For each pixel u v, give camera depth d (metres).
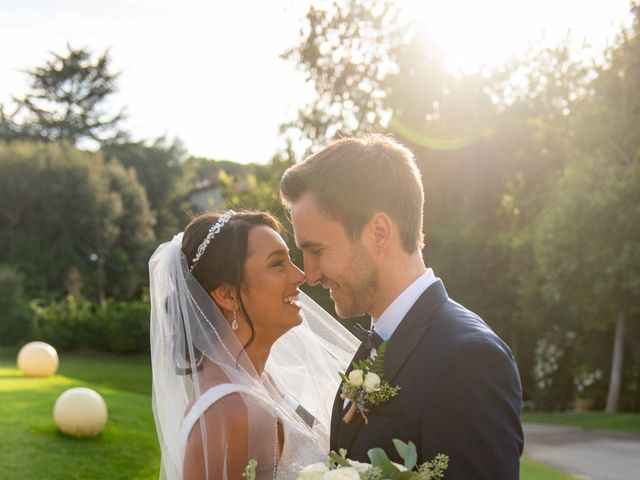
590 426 15.80
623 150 18.48
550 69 24.22
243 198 20.89
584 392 21.81
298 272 2.89
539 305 20.36
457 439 2.22
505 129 24.03
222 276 2.80
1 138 54.47
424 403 2.31
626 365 20.41
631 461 11.12
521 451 2.29
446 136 24.48
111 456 9.41
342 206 2.46
